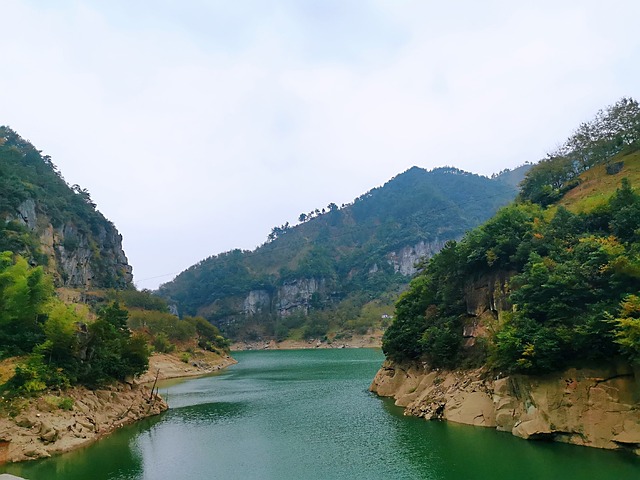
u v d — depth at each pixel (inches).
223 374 4488.2
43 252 5216.5
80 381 1888.5
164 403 2379.4
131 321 5300.2
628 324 1136.8
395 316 2623.0
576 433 1293.1
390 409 2065.7
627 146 3038.9
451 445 1401.3
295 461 1348.4
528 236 1780.3
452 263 2149.4
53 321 1849.2
